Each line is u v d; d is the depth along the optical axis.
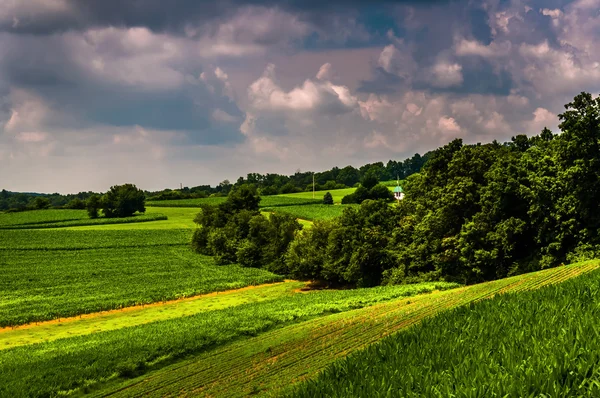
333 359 24.95
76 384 27.72
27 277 71.06
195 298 62.03
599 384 9.30
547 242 45.62
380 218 63.12
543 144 53.59
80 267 78.69
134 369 29.88
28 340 43.62
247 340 35.00
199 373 27.25
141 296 60.34
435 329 15.86
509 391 9.43
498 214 49.34
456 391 9.67
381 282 60.81
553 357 10.59
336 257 64.75
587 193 41.00
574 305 16.66
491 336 14.04
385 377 11.27
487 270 49.53
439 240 53.25
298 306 46.75
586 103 41.03
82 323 50.12
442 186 57.94
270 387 22.08
